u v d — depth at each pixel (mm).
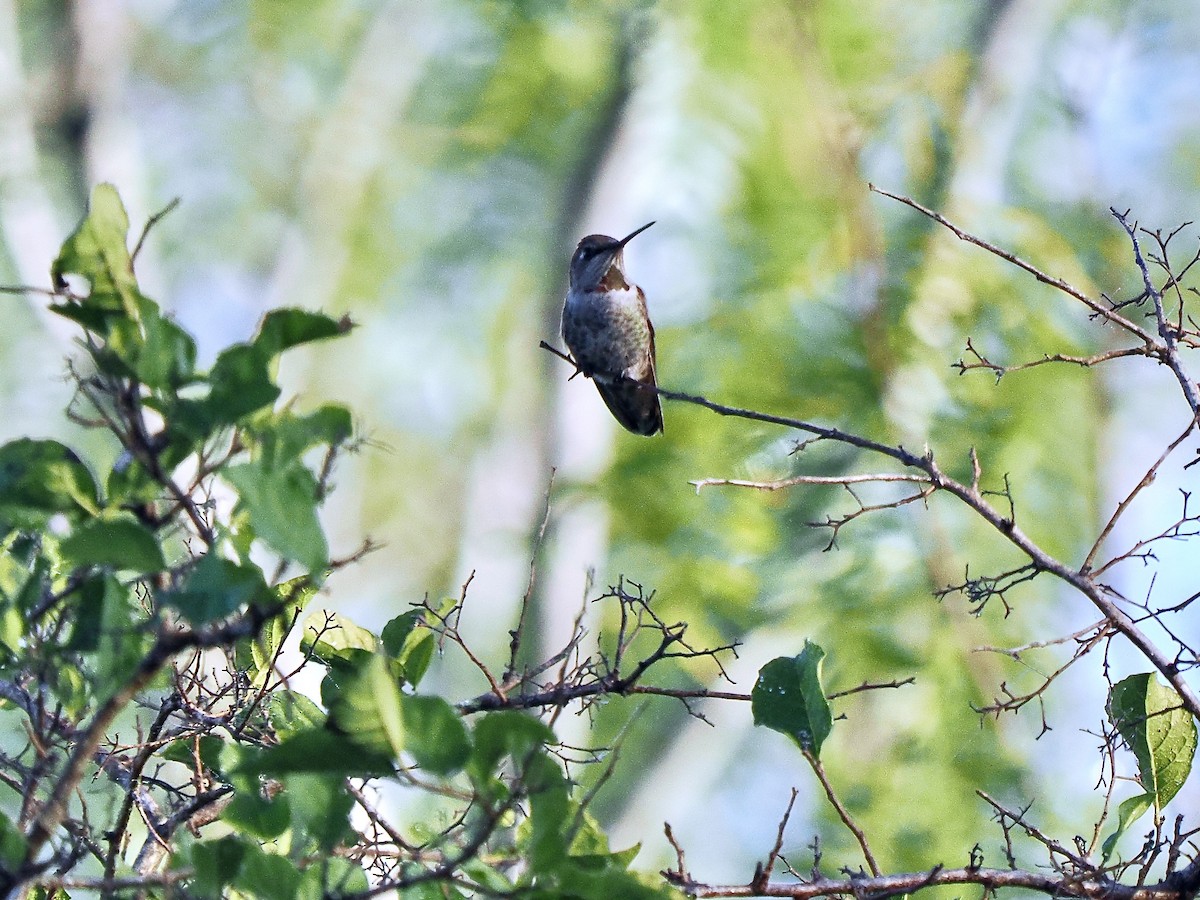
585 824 4438
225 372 3645
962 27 15836
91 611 3889
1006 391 12672
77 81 14938
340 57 18422
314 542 3578
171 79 18203
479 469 19703
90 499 3816
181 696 4969
